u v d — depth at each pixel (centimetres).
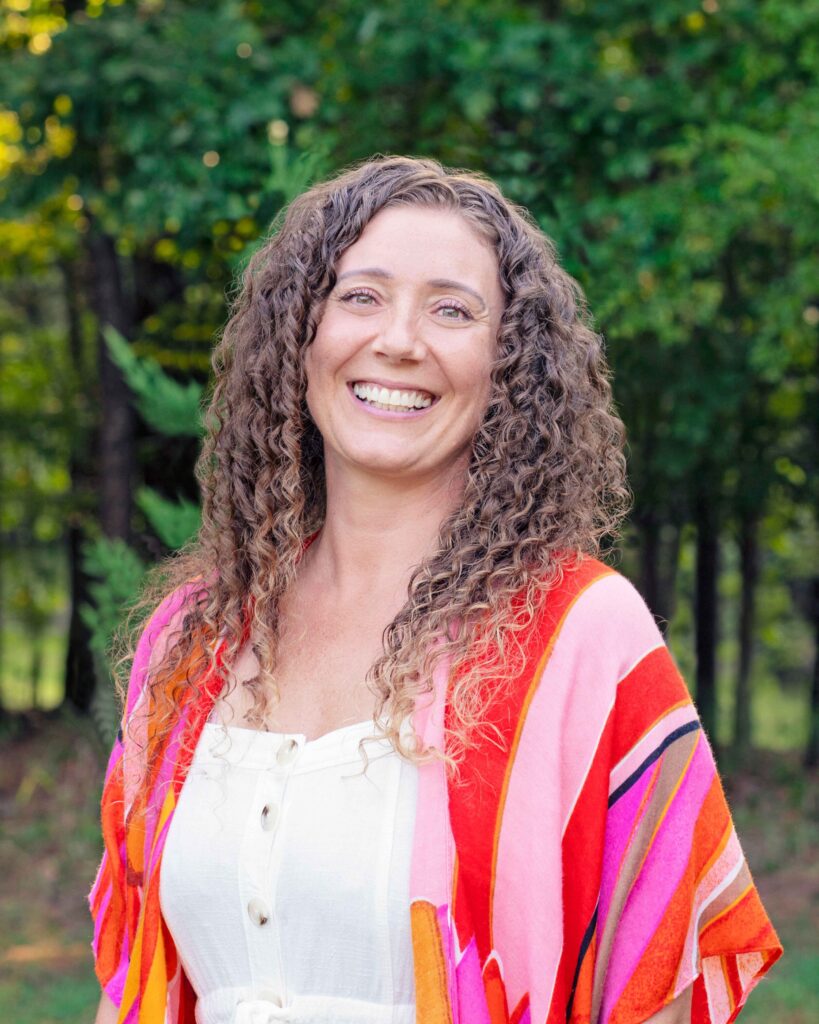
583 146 609
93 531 1088
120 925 184
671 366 667
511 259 174
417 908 151
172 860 167
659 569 789
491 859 152
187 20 606
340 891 155
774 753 1105
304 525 188
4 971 604
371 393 171
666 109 644
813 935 637
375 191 174
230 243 517
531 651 156
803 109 662
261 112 552
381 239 171
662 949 152
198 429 304
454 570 164
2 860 774
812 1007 524
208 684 176
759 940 155
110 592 298
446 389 169
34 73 602
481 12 645
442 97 602
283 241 184
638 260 559
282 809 161
